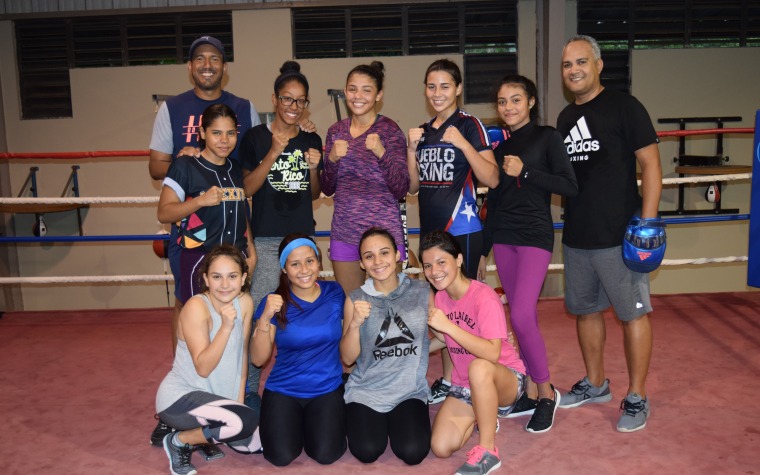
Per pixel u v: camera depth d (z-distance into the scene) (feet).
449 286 7.89
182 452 7.56
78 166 21.83
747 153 21.58
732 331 12.19
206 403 7.41
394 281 8.09
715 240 21.70
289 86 8.45
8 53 21.56
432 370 11.08
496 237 8.73
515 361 8.18
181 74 21.42
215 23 21.34
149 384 10.44
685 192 21.57
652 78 21.38
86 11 21.02
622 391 9.65
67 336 13.10
